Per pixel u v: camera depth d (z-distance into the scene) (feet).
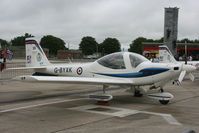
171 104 21.48
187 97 25.46
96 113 17.80
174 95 26.86
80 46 269.44
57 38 293.23
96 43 270.05
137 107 20.08
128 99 24.26
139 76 21.81
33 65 30.19
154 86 23.08
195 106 20.52
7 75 52.13
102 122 15.12
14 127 14.08
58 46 288.71
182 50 136.36
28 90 31.07
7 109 19.27
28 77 18.74
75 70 25.90
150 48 119.85
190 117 16.47
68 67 26.53
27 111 18.58
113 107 20.12
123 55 22.91
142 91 24.64
